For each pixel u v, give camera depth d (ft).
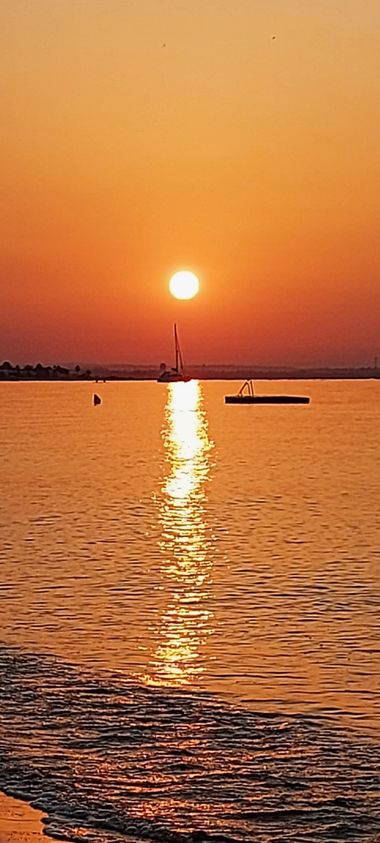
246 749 54.34
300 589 101.04
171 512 165.07
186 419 521.24
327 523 151.94
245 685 67.36
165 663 72.69
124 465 260.21
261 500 183.01
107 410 632.79
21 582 103.81
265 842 44.24
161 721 58.75
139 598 96.17
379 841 44.27
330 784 49.73
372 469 248.32
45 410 634.43
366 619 87.40
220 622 86.12
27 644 77.87
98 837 44.75
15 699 62.49
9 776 50.70
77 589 100.22
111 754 53.52
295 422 488.44
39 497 186.09
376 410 624.18
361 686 67.46
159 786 49.57
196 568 112.98
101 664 72.02
